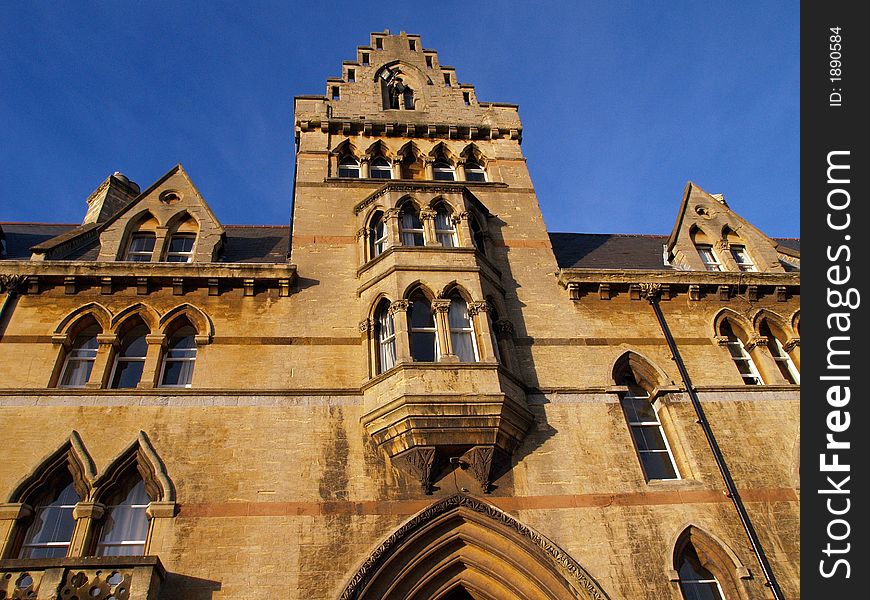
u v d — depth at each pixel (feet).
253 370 50.57
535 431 49.44
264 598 38.68
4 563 34.14
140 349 52.65
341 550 41.39
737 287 62.44
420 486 44.98
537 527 43.96
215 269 55.26
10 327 50.14
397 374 48.11
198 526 41.19
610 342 57.06
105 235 59.41
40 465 42.60
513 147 77.66
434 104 81.87
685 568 45.14
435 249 57.31
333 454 46.01
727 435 51.70
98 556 38.14
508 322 55.72
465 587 42.29
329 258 60.70
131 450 44.27
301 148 72.64
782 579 43.57
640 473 48.21
